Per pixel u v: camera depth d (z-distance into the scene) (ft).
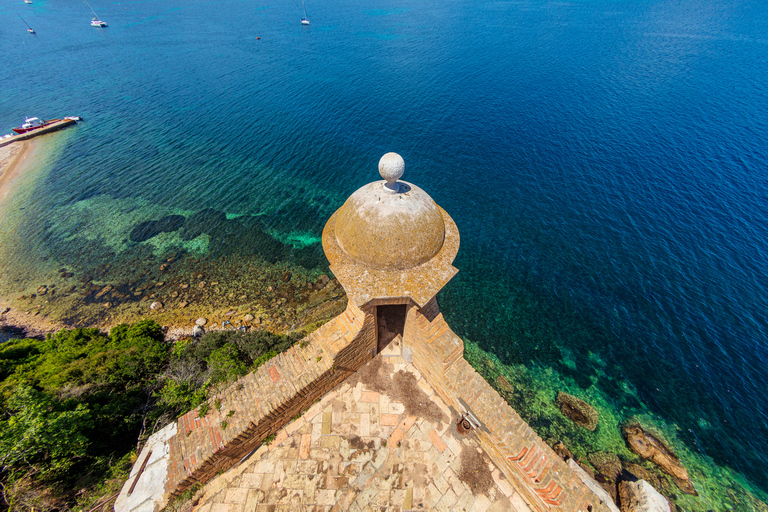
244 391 26.53
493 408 24.38
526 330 68.74
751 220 84.17
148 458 26.30
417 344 26.78
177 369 49.16
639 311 70.08
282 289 76.28
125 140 129.08
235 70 188.24
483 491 24.54
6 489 30.63
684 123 121.19
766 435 54.24
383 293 20.80
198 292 75.87
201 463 23.89
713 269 75.20
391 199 21.59
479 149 114.01
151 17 360.89
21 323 70.18
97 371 46.21
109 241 88.22
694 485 49.73
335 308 71.61
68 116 147.23
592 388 60.59
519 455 22.77
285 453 26.27
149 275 79.71
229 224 92.17
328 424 27.32
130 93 166.91
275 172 109.19
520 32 241.76
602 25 255.50
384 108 139.13
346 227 22.31
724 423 55.67
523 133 121.08
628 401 58.80
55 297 75.20
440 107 138.31
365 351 28.73
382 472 25.25
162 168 112.57
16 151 125.70
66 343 58.54
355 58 195.93
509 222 89.30
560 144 114.62
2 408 36.06
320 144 119.96
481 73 168.66
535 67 174.60
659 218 87.30
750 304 68.85
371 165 110.01
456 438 26.45
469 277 77.71
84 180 108.58
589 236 84.74
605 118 127.13
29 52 239.91
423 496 24.32
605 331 67.67
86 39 274.77
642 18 275.39
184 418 26.53
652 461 51.98
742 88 142.92
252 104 147.95
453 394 25.44
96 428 37.11
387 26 270.46
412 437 26.55
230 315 71.00
